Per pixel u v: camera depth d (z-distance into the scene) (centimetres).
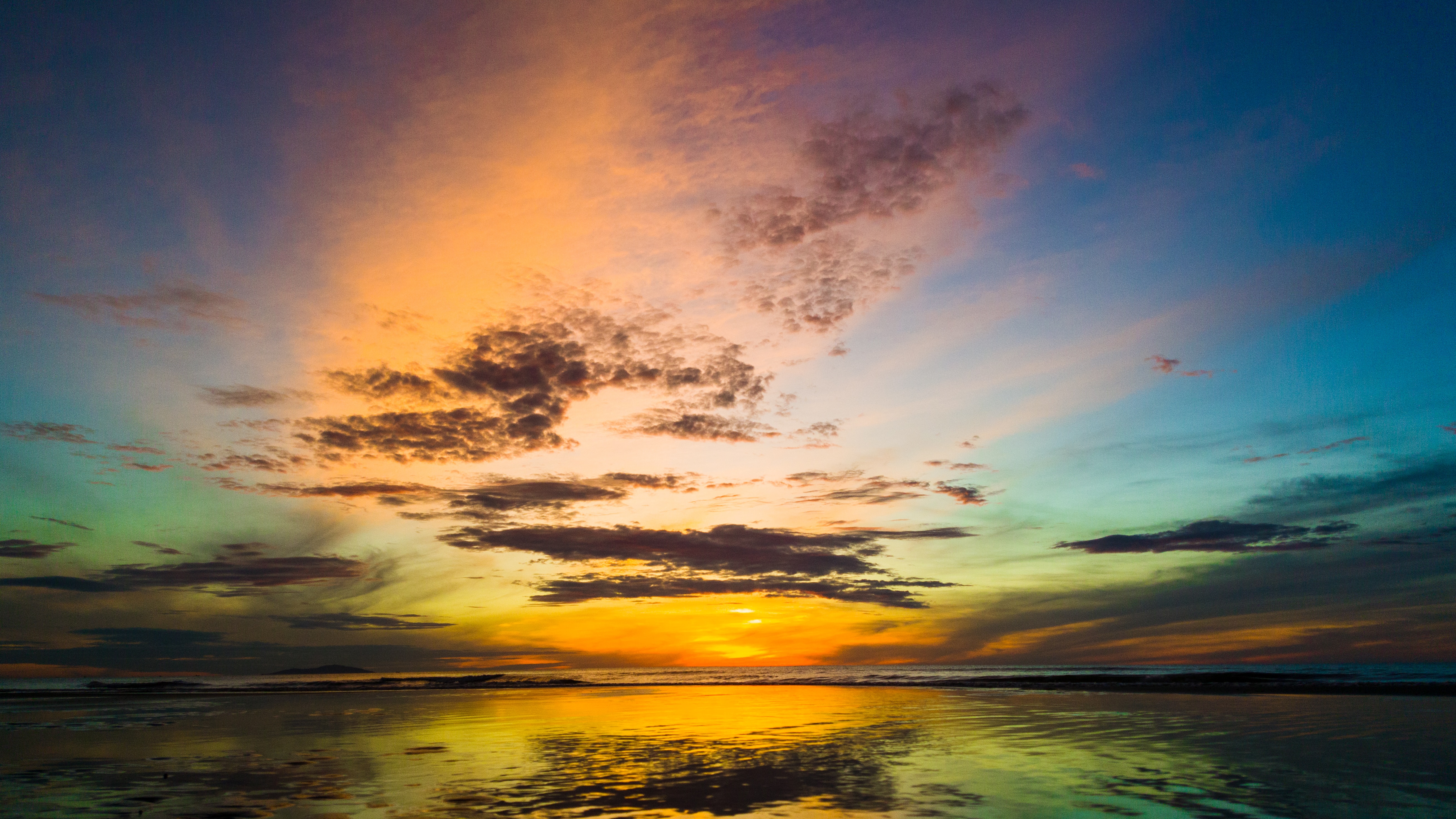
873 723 1888
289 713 2444
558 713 2303
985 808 895
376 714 2359
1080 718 1920
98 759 1388
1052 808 891
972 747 1426
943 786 1036
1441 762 1199
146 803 980
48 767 1305
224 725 2033
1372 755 1272
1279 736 1511
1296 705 2158
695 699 2930
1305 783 1032
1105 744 1445
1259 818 834
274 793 1027
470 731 1819
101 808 953
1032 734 1616
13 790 1080
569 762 1290
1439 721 1717
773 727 1823
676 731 1762
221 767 1268
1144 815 848
